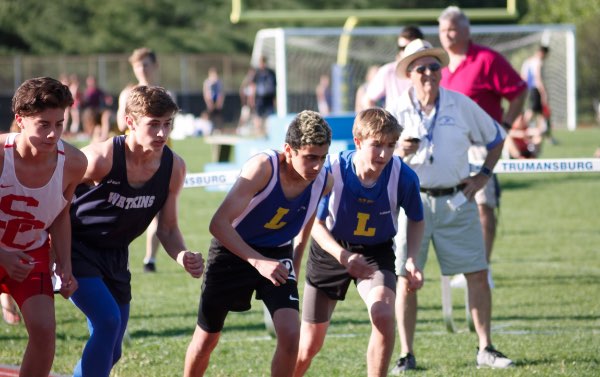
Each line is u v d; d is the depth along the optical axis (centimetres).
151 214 891
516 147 3048
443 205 1146
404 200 990
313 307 990
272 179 879
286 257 935
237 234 867
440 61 1159
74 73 7806
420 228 1008
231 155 3975
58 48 8850
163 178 877
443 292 1305
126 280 912
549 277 1752
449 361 1159
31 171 804
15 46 8938
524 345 1233
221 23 9212
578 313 1445
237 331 1354
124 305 915
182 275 1811
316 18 4078
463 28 1418
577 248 2083
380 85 1579
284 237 924
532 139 3466
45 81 774
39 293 824
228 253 915
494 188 1495
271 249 927
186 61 8188
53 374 1081
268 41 6234
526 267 1861
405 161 1142
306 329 991
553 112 5650
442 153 1134
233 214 870
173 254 891
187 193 3281
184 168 898
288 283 907
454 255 1145
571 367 1111
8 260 796
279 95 4394
